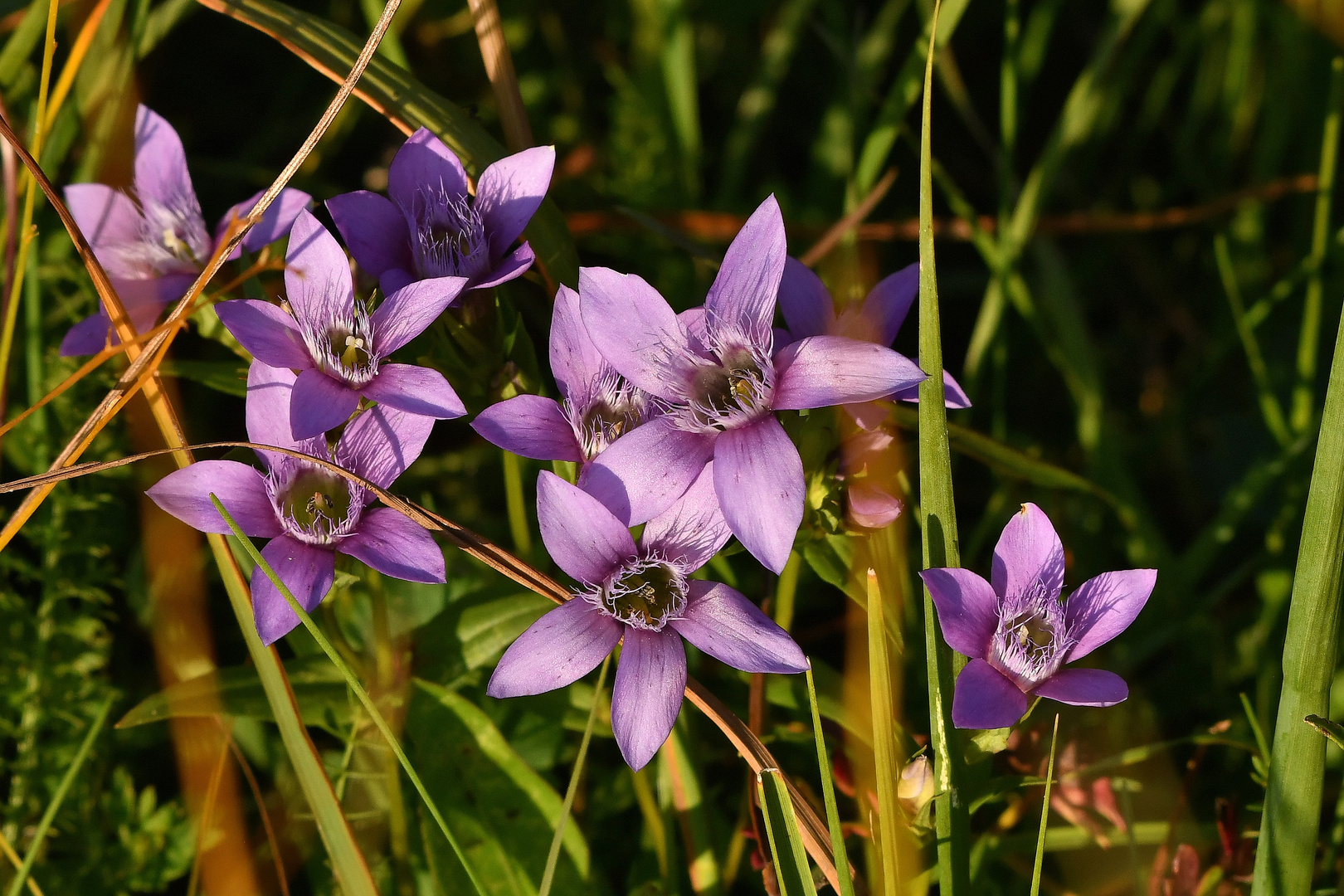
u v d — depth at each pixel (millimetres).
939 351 342
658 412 347
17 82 397
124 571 389
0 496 391
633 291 344
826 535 357
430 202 355
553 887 359
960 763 344
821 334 355
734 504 339
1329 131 402
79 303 389
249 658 390
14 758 380
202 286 351
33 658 373
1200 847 370
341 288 348
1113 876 372
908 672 377
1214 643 395
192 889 362
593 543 341
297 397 343
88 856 370
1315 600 340
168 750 384
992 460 391
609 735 371
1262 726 384
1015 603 344
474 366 357
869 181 405
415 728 362
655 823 366
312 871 368
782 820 344
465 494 404
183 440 355
